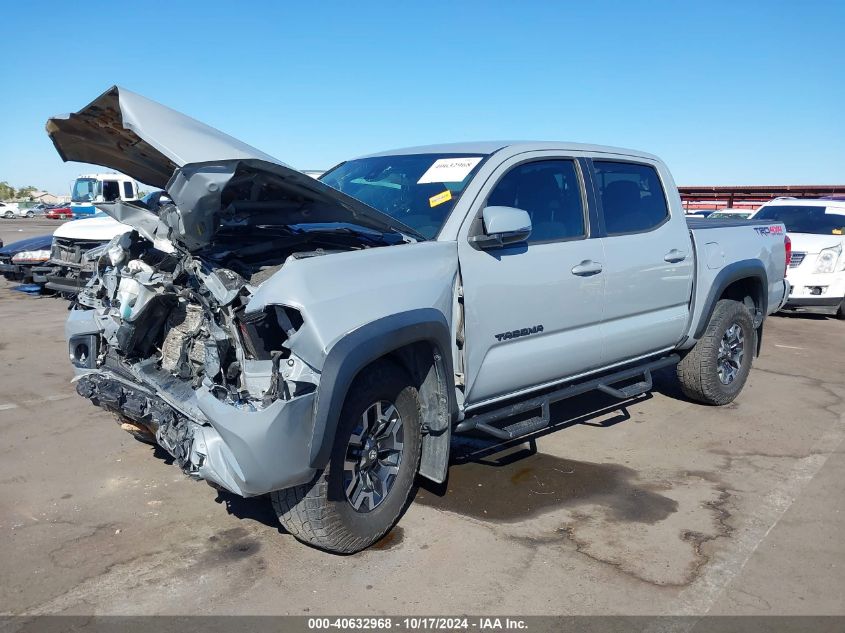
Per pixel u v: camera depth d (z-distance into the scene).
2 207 70.62
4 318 10.05
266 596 3.21
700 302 5.58
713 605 3.16
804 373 7.32
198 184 3.11
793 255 10.63
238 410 3.03
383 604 3.16
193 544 3.67
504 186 4.25
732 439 5.29
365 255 3.42
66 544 3.66
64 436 5.20
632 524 3.93
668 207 5.43
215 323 3.33
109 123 3.51
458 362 3.87
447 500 4.20
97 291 4.22
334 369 3.10
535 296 4.23
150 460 4.76
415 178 4.46
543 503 4.18
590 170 4.82
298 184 3.36
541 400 4.43
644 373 5.24
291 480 3.15
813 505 4.17
